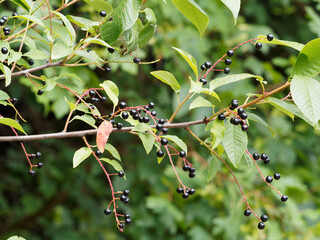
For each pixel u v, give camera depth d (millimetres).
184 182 4023
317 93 1592
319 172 5285
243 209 4035
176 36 4477
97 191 5262
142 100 4766
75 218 5688
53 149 5504
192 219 4230
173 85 1942
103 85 1791
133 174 4520
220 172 4094
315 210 4633
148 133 1850
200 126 3859
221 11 4824
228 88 4281
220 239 4461
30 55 1831
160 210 3971
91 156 4852
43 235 5727
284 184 4316
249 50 5098
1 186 5445
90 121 1866
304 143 5266
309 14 4996
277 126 5102
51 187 4945
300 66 1716
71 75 2053
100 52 3543
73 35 1724
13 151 5172
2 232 5348
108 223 5332
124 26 1699
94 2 2098
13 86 4379
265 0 6094
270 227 4059
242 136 1813
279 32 6090
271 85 4930
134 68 3711
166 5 4215
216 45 4977
